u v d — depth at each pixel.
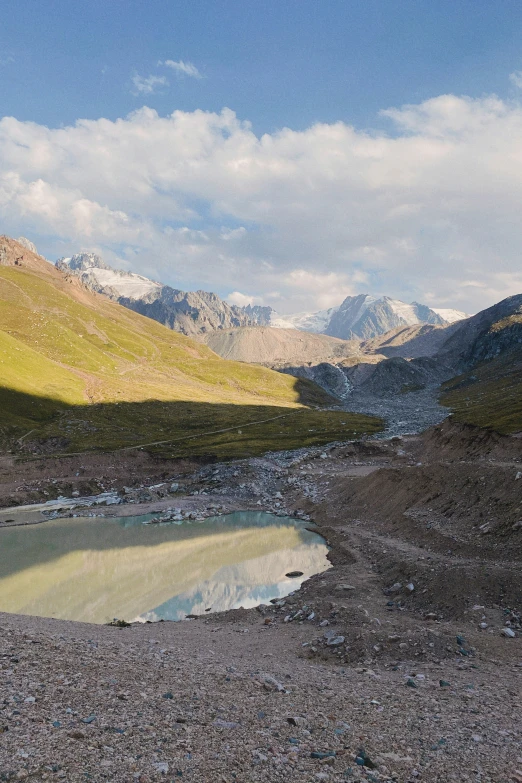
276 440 154.12
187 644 30.67
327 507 82.69
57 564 62.00
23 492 103.50
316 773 13.23
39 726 14.38
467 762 14.19
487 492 51.53
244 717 16.83
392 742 15.42
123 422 168.00
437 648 27.12
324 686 21.36
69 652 22.73
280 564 58.78
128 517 89.00
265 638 32.59
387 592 40.09
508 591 33.62
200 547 68.94
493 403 191.88
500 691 20.75
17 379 179.88
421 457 111.56
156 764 12.97
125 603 47.34
